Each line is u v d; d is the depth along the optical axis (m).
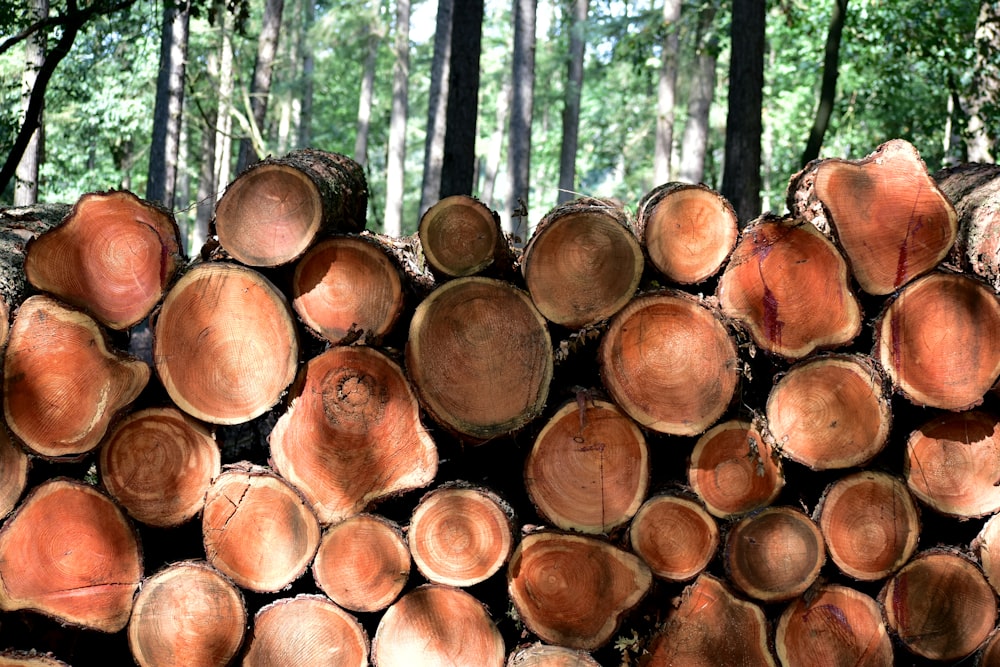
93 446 2.99
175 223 3.06
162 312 2.97
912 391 3.03
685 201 3.08
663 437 3.07
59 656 3.09
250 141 12.66
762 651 3.09
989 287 3.00
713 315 2.99
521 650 3.09
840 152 14.99
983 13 8.84
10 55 11.03
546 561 3.06
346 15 19.81
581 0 18.27
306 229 3.00
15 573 2.98
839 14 6.93
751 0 6.61
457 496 3.00
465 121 6.91
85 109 13.58
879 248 3.06
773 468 3.07
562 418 3.05
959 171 3.71
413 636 3.08
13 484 2.99
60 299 2.97
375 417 3.06
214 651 3.00
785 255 3.03
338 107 28.56
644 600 3.12
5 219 3.40
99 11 5.57
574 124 18.55
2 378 2.94
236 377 3.00
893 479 3.06
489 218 3.08
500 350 3.03
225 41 14.80
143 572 3.04
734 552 3.06
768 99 16.08
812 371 3.00
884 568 3.09
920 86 10.91
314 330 3.05
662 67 15.81
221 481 3.01
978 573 3.10
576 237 3.03
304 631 3.06
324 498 3.05
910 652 3.13
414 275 3.41
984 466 3.12
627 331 3.02
